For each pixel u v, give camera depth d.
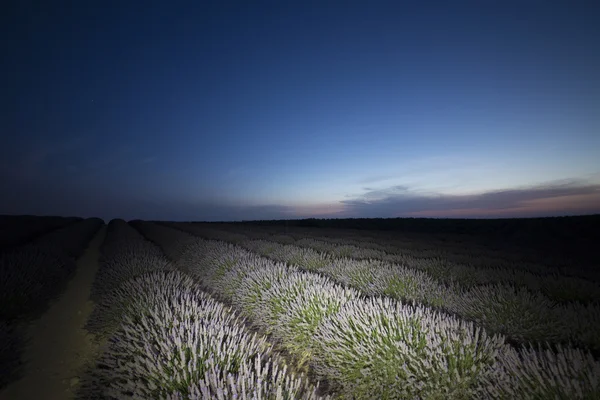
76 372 4.07
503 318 4.93
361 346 3.52
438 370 2.90
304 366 4.30
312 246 15.73
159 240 20.23
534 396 2.45
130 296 5.44
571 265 10.72
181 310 4.42
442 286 6.49
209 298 5.83
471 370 2.89
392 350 3.28
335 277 8.24
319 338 4.27
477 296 5.67
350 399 3.40
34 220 41.75
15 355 4.34
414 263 9.84
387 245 16.64
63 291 8.41
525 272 8.66
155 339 3.66
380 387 3.21
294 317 4.88
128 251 11.30
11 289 5.89
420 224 39.84
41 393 3.58
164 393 2.75
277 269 7.35
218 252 11.15
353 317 4.02
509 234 27.92
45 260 8.98
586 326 4.41
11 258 8.21
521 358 3.25
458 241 21.42
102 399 3.27
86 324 5.74
